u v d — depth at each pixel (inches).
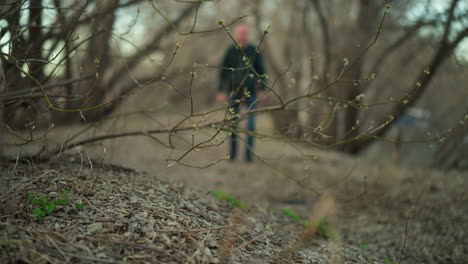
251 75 114.4
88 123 185.5
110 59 150.3
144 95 172.1
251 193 174.7
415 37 370.0
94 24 120.5
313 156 116.3
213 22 289.7
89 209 81.6
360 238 130.0
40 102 112.4
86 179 98.3
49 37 115.0
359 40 359.6
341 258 99.7
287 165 241.3
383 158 414.9
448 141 330.3
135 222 80.1
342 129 432.5
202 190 129.6
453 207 154.0
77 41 123.5
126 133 117.6
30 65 106.1
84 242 69.8
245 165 238.1
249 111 116.7
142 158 208.4
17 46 98.9
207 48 479.5
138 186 106.9
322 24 389.1
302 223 129.0
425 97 471.2
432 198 167.5
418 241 125.3
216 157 247.9
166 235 78.6
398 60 456.4
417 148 434.3
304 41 498.0
